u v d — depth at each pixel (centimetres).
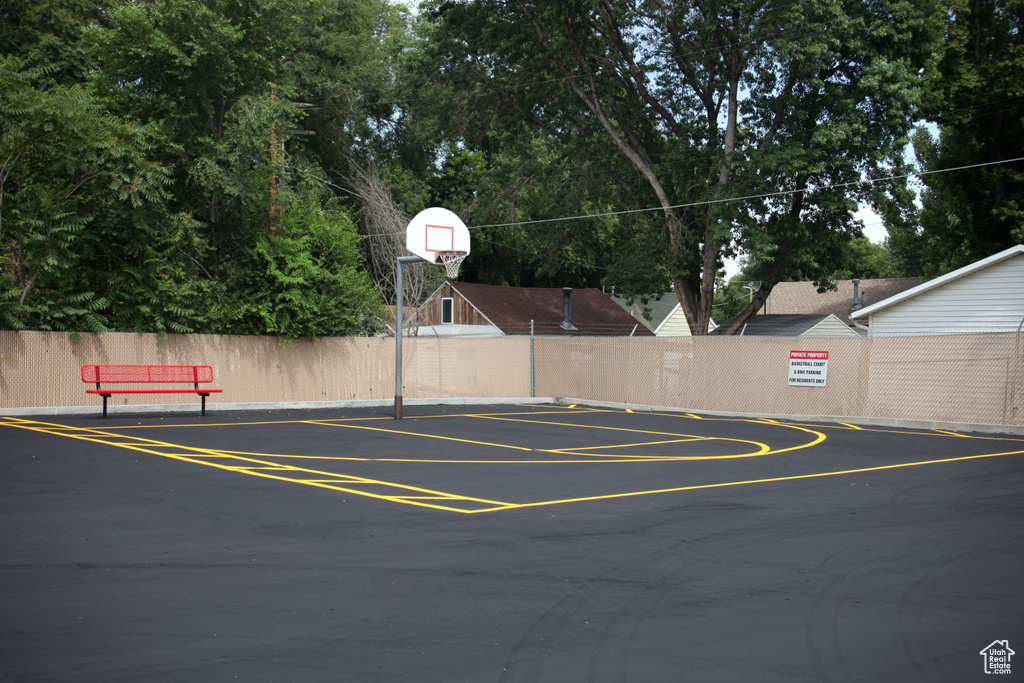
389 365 2989
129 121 2603
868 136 3269
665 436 1984
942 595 704
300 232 2880
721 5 3291
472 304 4709
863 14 3231
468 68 3838
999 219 4306
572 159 3984
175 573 747
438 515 1015
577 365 3164
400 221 4272
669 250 3681
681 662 552
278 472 1340
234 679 515
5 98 2194
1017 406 2172
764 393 2644
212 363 2630
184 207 2705
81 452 1527
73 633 592
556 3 3362
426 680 517
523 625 621
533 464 1471
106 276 2456
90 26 2819
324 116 4575
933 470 1447
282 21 2808
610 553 835
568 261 4728
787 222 3453
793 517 1018
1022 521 1004
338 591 700
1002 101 4200
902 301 3112
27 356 2295
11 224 2238
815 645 585
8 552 814
